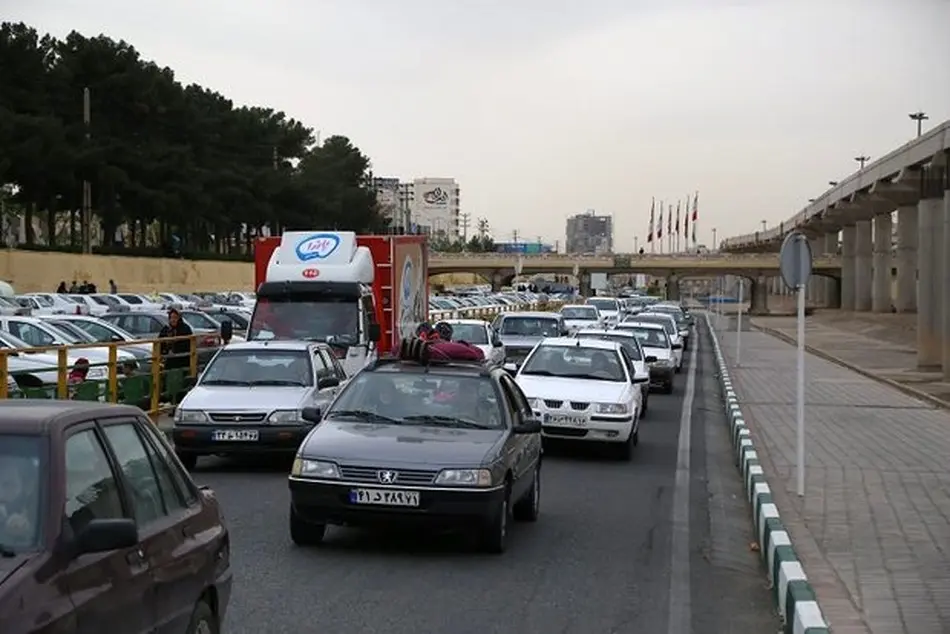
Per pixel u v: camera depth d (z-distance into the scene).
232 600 8.77
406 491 10.08
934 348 39.31
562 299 96.31
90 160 62.06
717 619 8.62
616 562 10.60
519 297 88.00
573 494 14.73
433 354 12.76
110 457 5.28
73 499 4.78
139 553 5.17
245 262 92.00
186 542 5.80
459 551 10.79
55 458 4.76
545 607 8.84
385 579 9.60
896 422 22.98
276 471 16.22
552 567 10.28
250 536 11.33
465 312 56.34
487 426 11.22
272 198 79.88
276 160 83.88
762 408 26.06
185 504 6.08
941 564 10.01
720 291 138.12
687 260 122.62
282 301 22.39
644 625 8.41
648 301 87.62
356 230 91.81
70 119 64.88
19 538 4.50
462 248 175.00
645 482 15.91
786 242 13.83
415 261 27.02
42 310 44.12
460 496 10.11
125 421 5.68
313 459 10.30
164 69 71.69
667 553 11.11
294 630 7.96
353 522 10.23
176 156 67.75
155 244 99.06
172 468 6.08
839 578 9.47
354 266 23.03
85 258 69.56
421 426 11.14
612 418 17.70
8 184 68.06
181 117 70.81
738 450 17.94
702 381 36.53
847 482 14.81
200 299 61.72
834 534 11.34
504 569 10.12
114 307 47.66
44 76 63.66
